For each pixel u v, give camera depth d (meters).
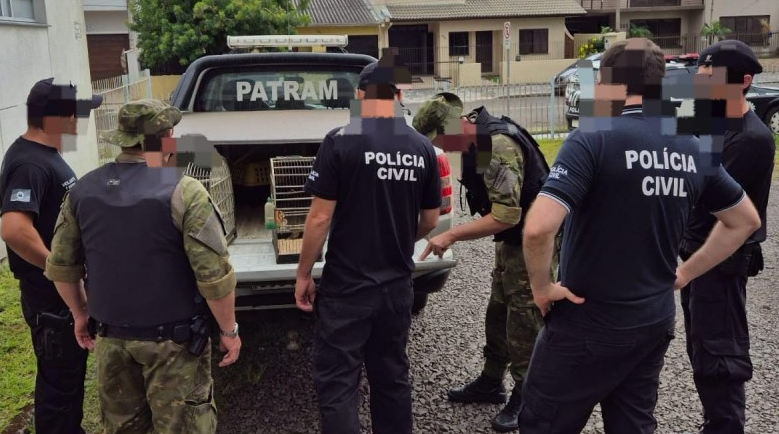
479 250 6.59
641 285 2.28
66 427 3.06
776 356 4.15
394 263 2.85
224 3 21.31
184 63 21.61
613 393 2.47
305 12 28.16
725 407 3.02
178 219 2.45
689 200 2.30
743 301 2.99
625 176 2.20
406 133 2.86
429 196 2.98
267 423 3.55
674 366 4.08
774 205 8.05
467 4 32.28
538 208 2.22
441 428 3.48
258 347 4.39
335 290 2.82
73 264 2.61
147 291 2.45
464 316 4.91
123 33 28.12
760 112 12.64
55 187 2.86
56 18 8.16
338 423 2.74
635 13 36.94
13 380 3.82
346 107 5.55
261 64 5.38
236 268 3.32
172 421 2.51
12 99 6.76
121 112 2.47
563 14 32.28
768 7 36.25
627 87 2.26
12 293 5.10
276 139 3.57
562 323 2.36
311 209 2.81
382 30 29.38
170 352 2.49
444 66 32.03
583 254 2.29
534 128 14.21
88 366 4.03
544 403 2.43
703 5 36.34
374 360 2.95
